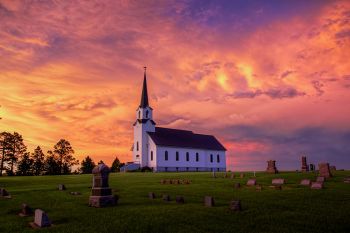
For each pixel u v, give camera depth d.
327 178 40.22
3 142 101.19
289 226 16.08
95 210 20.44
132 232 15.19
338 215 18.25
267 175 48.25
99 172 22.59
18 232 15.39
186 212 19.31
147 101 99.31
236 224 16.50
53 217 18.62
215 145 112.69
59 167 120.69
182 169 98.44
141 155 93.69
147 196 27.61
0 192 29.06
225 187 33.66
